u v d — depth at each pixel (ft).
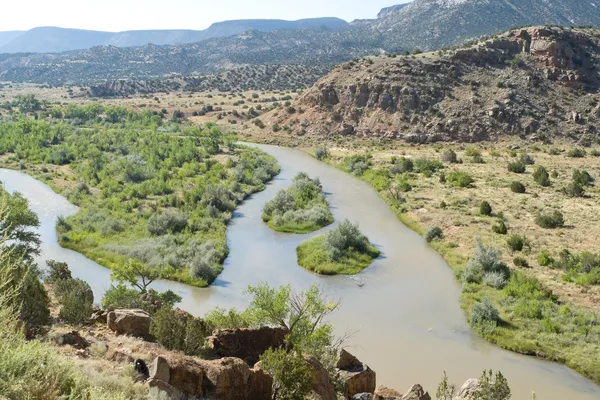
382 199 232.32
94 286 132.67
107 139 358.84
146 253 153.99
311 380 52.49
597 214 190.90
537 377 92.12
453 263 149.69
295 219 191.72
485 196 222.48
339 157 333.21
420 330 109.91
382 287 134.41
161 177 250.98
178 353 54.19
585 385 89.76
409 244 170.50
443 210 201.57
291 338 69.97
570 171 275.80
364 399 59.93
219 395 46.57
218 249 157.99
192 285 135.03
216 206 207.31
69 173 277.03
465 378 91.20
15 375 30.99
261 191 247.29
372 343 103.76
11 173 275.39
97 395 33.32
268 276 142.41
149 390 40.65
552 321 108.37
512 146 355.77
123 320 64.90
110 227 176.35
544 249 153.17
